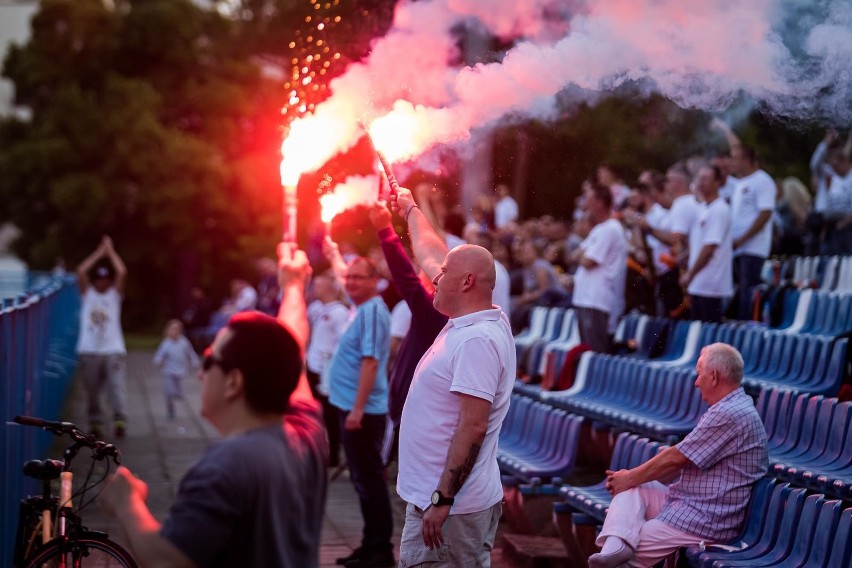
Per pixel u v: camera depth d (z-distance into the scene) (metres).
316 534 3.08
